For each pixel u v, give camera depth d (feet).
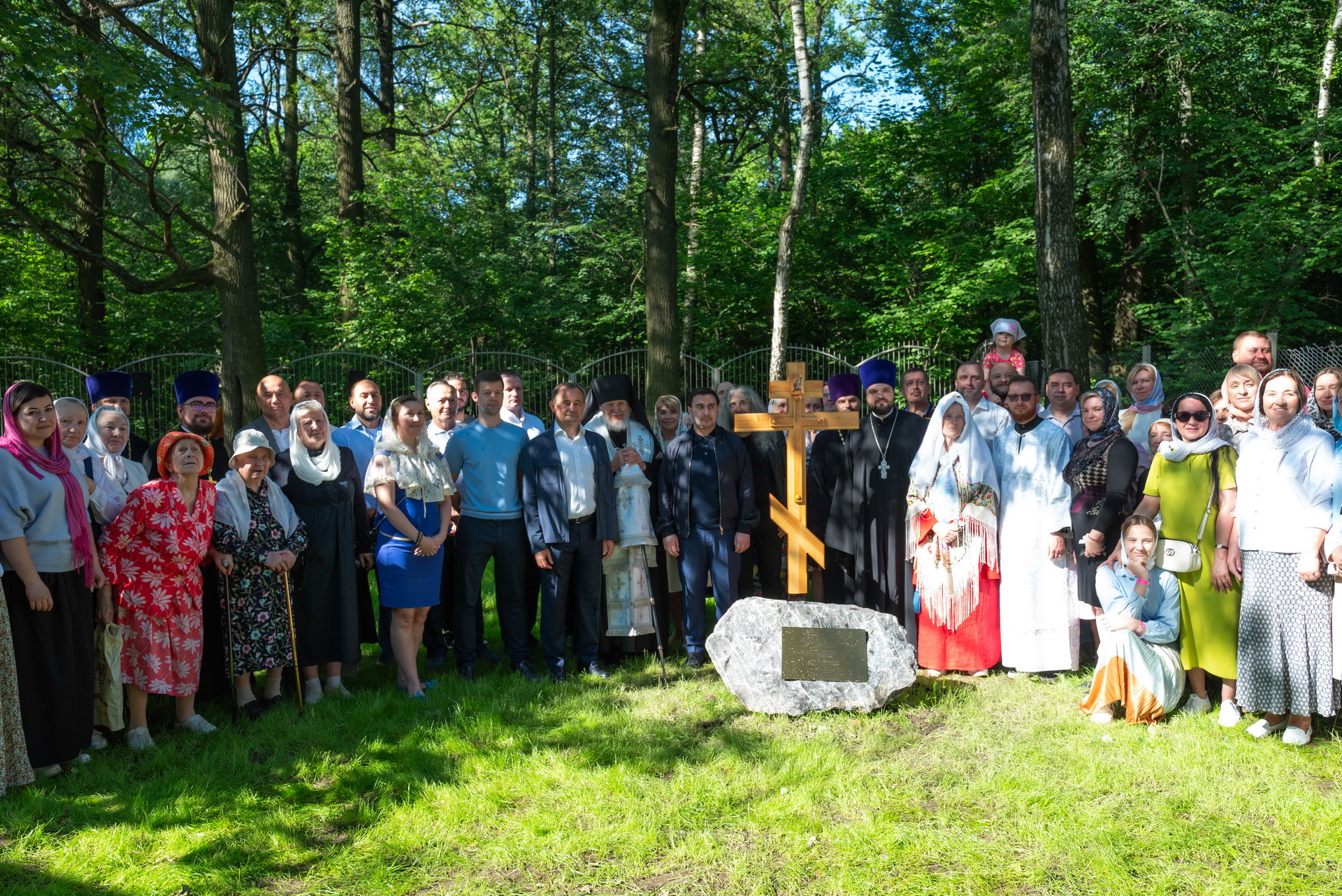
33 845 12.97
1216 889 11.42
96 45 34.22
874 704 17.54
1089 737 16.14
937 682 19.34
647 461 21.47
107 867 12.37
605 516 19.85
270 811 13.98
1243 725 16.53
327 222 65.21
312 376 50.42
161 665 16.30
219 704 18.56
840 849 12.59
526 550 20.31
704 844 12.67
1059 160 30.17
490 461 19.94
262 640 17.67
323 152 91.86
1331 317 67.92
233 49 42.14
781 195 75.41
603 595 20.88
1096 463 18.57
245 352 41.91
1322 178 59.72
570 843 12.80
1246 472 15.99
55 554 15.05
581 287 71.00
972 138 73.20
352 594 19.15
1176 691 16.94
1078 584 18.74
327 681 19.54
